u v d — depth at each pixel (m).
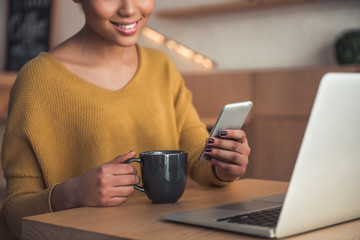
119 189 0.87
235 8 3.23
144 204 0.90
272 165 2.92
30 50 4.11
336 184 0.67
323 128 0.61
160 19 3.62
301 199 0.62
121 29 1.07
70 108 1.15
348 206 0.71
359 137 0.67
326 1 2.98
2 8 4.31
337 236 0.66
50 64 1.16
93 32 1.18
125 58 1.27
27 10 4.16
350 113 0.63
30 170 1.10
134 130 1.22
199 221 0.70
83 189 0.87
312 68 2.75
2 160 1.13
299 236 0.65
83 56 1.21
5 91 2.86
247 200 0.88
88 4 1.06
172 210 0.84
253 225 0.66
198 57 3.47
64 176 1.15
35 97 1.12
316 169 0.62
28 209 0.94
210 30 3.42
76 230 0.71
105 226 0.72
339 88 0.60
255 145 2.96
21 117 1.11
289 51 3.13
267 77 2.91
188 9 3.29
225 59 3.38
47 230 0.74
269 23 3.19
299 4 3.07
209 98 3.14
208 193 1.02
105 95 1.18
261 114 2.94
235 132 0.99
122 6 1.04
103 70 1.22
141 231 0.69
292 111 2.82
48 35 4.00
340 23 2.94
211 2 3.32
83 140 1.15
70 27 3.94
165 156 0.88
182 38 3.54
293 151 2.84
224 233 0.67
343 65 2.75
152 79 1.30
